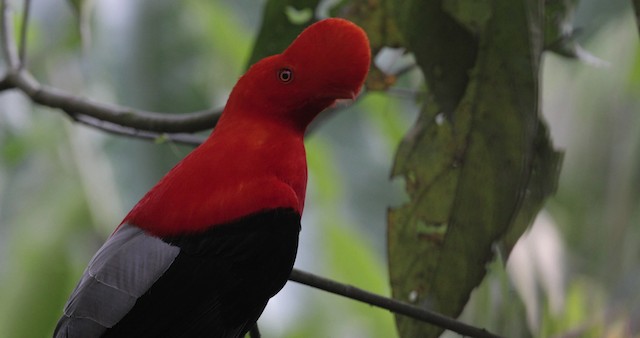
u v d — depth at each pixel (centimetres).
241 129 758
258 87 764
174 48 1230
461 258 873
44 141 1233
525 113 847
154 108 1215
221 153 740
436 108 900
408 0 846
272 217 728
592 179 1401
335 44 747
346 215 1334
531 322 1027
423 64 846
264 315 1294
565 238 1382
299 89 754
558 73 1443
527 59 841
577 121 1419
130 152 1204
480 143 861
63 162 1223
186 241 711
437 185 896
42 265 1209
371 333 1355
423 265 890
